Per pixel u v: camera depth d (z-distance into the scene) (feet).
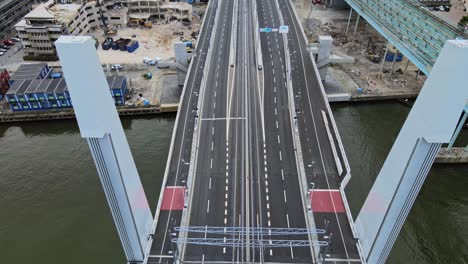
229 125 365.40
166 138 403.34
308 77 445.37
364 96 460.96
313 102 399.85
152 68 534.37
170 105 448.65
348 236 256.52
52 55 552.00
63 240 288.10
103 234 291.79
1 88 464.24
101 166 193.06
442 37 387.34
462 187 339.16
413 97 468.34
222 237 258.98
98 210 312.71
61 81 464.24
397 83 490.08
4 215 310.24
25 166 363.97
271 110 386.52
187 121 370.32
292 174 309.42
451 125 166.81
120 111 445.37
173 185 297.94
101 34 631.97
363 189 332.80
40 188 336.70
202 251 250.16
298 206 280.72
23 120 443.32
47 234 293.02
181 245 252.42
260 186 297.94
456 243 287.07
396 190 197.26
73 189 334.65
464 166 363.35
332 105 464.24
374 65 535.19
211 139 347.77
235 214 273.75
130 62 544.62
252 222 267.80
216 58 486.38
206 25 583.17
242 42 527.40
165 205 280.10
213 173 310.24
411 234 293.02
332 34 628.69
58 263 271.08
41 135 421.18
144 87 489.67
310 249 251.19
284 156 328.29
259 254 247.50
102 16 625.82
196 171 312.09
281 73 451.94
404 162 189.78
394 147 202.90
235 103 396.98
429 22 425.28
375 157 370.73
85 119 173.37
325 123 365.81
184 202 279.49
